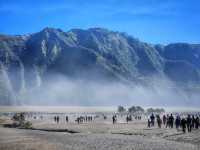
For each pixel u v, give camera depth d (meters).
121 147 31.81
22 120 83.50
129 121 93.81
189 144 33.75
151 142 35.81
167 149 29.84
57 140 39.06
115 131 54.34
